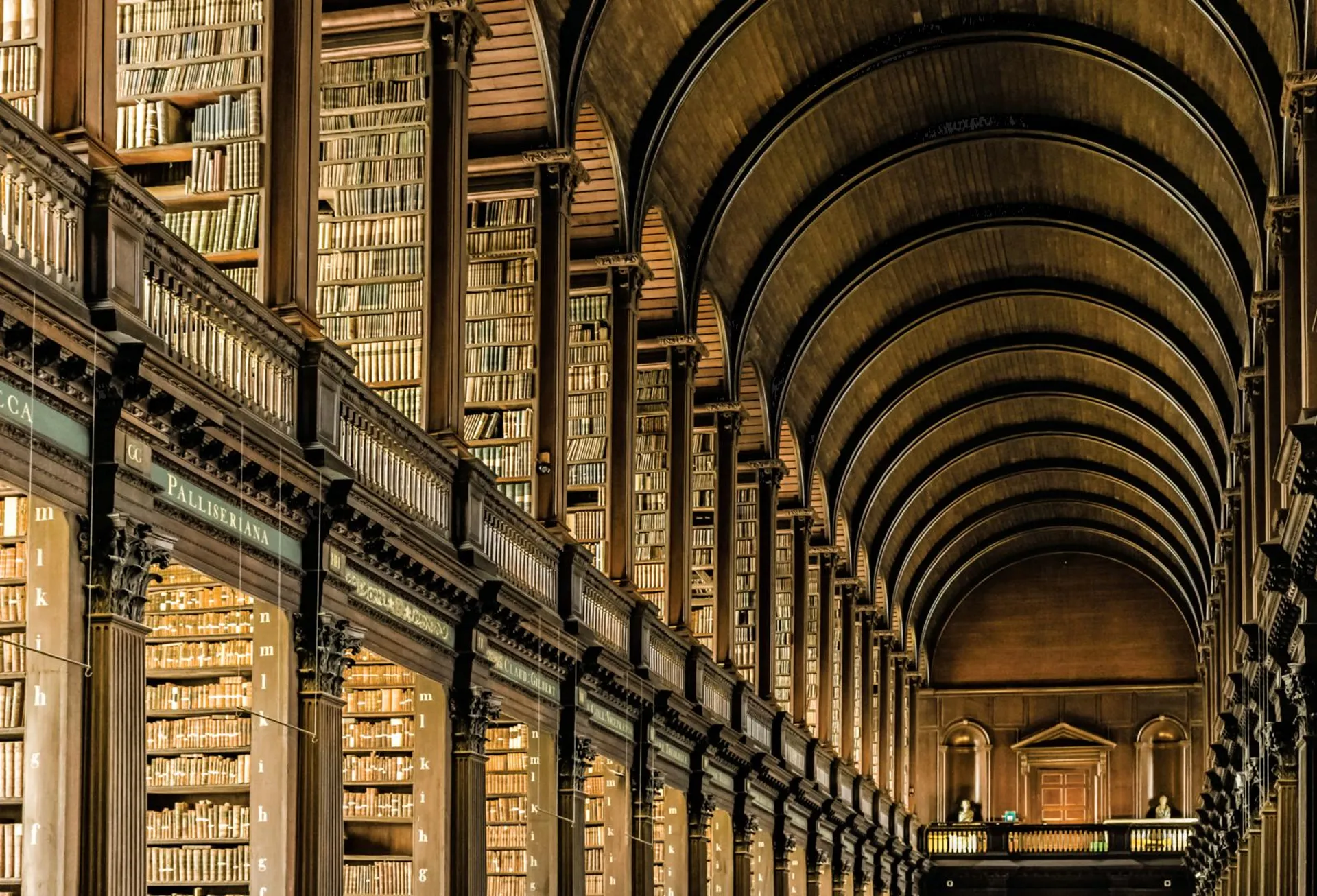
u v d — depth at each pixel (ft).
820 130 89.20
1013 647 163.22
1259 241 78.59
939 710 163.43
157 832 50.47
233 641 52.54
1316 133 61.52
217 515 42.55
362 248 59.11
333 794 47.26
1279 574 64.90
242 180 49.37
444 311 58.08
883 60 84.64
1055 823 156.66
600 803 80.02
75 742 36.78
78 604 37.22
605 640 71.82
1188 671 158.71
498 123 69.15
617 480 76.79
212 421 40.83
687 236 86.58
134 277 38.60
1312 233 61.05
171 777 51.26
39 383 35.68
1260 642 78.74
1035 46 84.38
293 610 46.50
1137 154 90.68
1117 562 162.20
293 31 49.39
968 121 92.58
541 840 65.36
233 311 43.42
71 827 36.55
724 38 76.74
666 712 78.23
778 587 112.06
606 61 72.49
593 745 69.10
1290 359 69.10
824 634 120.06
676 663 82.69
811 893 111.55
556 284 68.33
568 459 74.38
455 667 57.16
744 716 93.30
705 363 94.53
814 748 111.45
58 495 36.52
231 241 48.85
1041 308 115.85
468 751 56.70
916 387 121.60
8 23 40.40
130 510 38.47
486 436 68.23
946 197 100.73
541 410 67.67
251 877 46.03
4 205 35.12
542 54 66.74
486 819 62.59
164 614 53.01
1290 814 72.64
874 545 138.00
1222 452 114.93
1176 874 151.23
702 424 94.58
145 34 51.55
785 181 91.45
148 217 39.29
